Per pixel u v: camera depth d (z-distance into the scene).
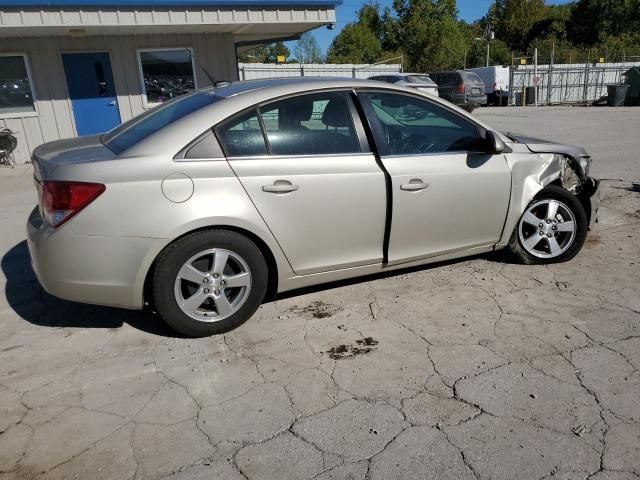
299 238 3.50
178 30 11.16
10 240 5.60
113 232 3.06
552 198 4.39
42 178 3.15
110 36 11.22
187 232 3.19
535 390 2.82
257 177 3.32
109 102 11.58
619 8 56.19
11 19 8.98
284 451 2.43
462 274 4.36
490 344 3.28
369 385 2.90
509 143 4.25
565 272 4.35
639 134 12.97
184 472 2.32
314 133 3.55
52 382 2.99
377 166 3.66
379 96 3.79
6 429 2.61
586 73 29.84
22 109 11.03
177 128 3.26
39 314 3.84
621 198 6.67
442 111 3.98
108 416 2.69
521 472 2.28
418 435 2.51
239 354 3.23
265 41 14.97
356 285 4.18
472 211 4.04
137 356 3.24
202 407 2.75
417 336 3.40
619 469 2.28
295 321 3.62
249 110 3.39
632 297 3.87
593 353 3.15
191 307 3.32
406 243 3.88
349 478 2.26
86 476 2.31
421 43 43.72
